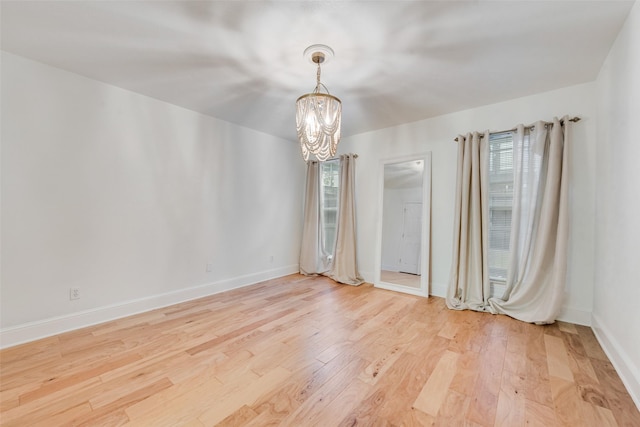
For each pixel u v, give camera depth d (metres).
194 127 3.27
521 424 1.34
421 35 1.85
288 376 1.73
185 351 2.03
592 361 1.91
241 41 1.94
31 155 2.20
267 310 2.89
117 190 2.67
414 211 3.60
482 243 2.97
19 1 1.57
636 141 1.60
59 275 2.34
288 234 4.54
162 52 2.09
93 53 2.11
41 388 1.59
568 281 2.60
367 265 4.07
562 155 2.56
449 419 1.37
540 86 2.60
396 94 2.78
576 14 1.65
